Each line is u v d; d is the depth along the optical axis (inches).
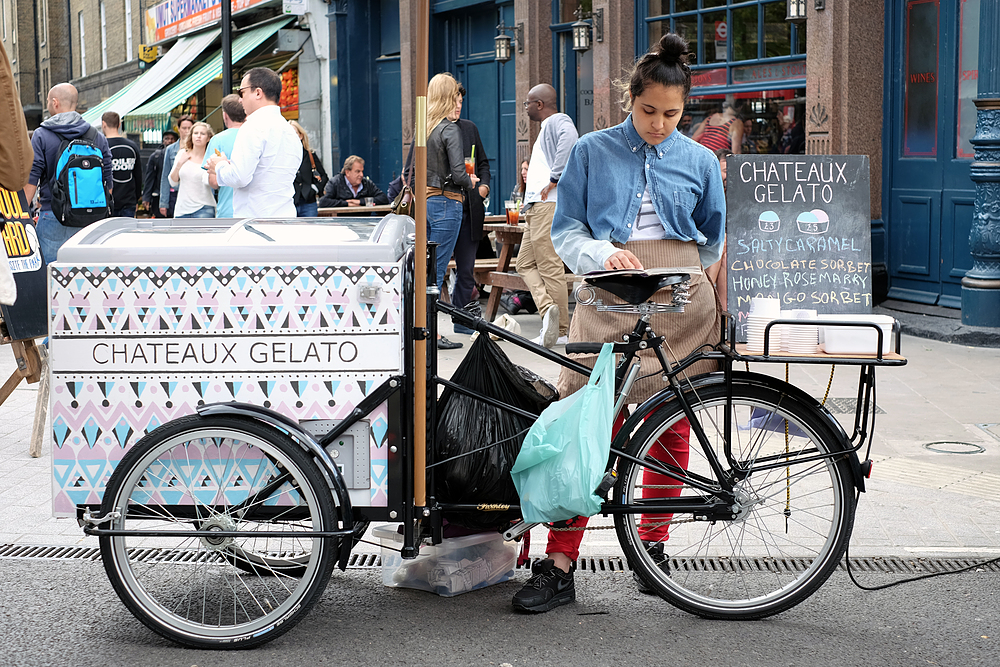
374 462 124.0
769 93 376.8
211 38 761.0
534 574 137.8
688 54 129.6
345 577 147.5
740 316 135.9
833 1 337.1
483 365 130.5
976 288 304.7
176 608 134.3
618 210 132.3
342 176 450.0
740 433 187.8
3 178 145.5
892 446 205.9
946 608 135.0
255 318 121.0
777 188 136.9
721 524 157.4
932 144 334.3
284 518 124.5
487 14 528.7
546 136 296.5
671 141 133.2
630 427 131.4
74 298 121.0
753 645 124.9
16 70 1380.4
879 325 125.2
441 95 293.0
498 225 346.0
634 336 129.0
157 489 124.0
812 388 251.4
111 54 1033.5
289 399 122.3
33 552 157.9
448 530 140.4
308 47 647.8
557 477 124.3
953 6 322.0
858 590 141.0
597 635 127.7
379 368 121.8
